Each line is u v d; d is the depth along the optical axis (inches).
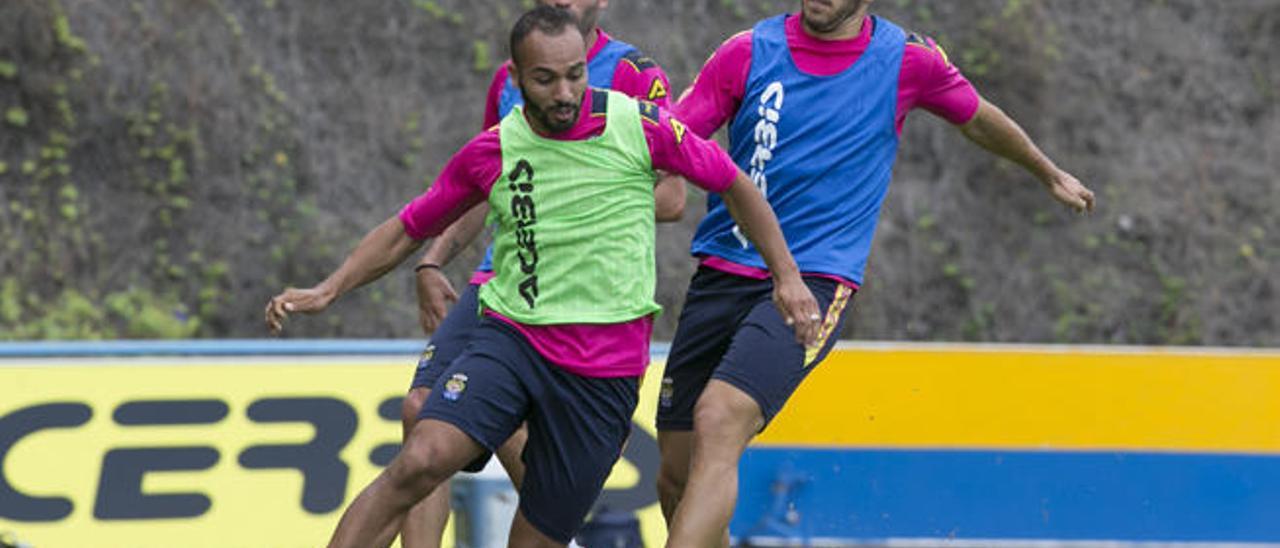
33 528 1094.4
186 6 2003.0
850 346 1272.1
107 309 1803.6
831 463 1254.9
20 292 1782.7
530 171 678.5
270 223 1927.9
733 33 2246.6
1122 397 1323.8
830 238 759.7
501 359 688.4
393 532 689.0
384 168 2014.0
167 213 1891.0
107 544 1104.8
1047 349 1312.7
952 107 787.4
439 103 2082.9
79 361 1140.5
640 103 683.4
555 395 693.3
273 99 1999.3
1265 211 2362.2
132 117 1921.8
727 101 782.5
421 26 2121.1
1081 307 2196.1
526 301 688.4
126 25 1966.0
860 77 762.8
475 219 887.7
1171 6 2522.1
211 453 1143.6
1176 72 2450.8
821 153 759.1
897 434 1270.9
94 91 1920.5
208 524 1128.2
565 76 646.5
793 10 2299.5
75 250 1833.2
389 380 1197.7
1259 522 1334.9
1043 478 1295.5
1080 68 2405.3
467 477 1023.0
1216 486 1330.0
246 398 1162.0
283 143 1980.8
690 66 2196.1
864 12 768.3
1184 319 2233.0
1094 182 2322.8
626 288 686.5
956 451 1282.0
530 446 715.4
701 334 794.2
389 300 1926.7
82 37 1941.4
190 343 1187.3
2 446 1106.7
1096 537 1301.7
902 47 769.6
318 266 1913.1
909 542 1263.5
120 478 1122.7
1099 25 2454.5
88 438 1125.1
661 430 821.2
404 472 677.3
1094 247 2252.7
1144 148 2369.6
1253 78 2490.2
